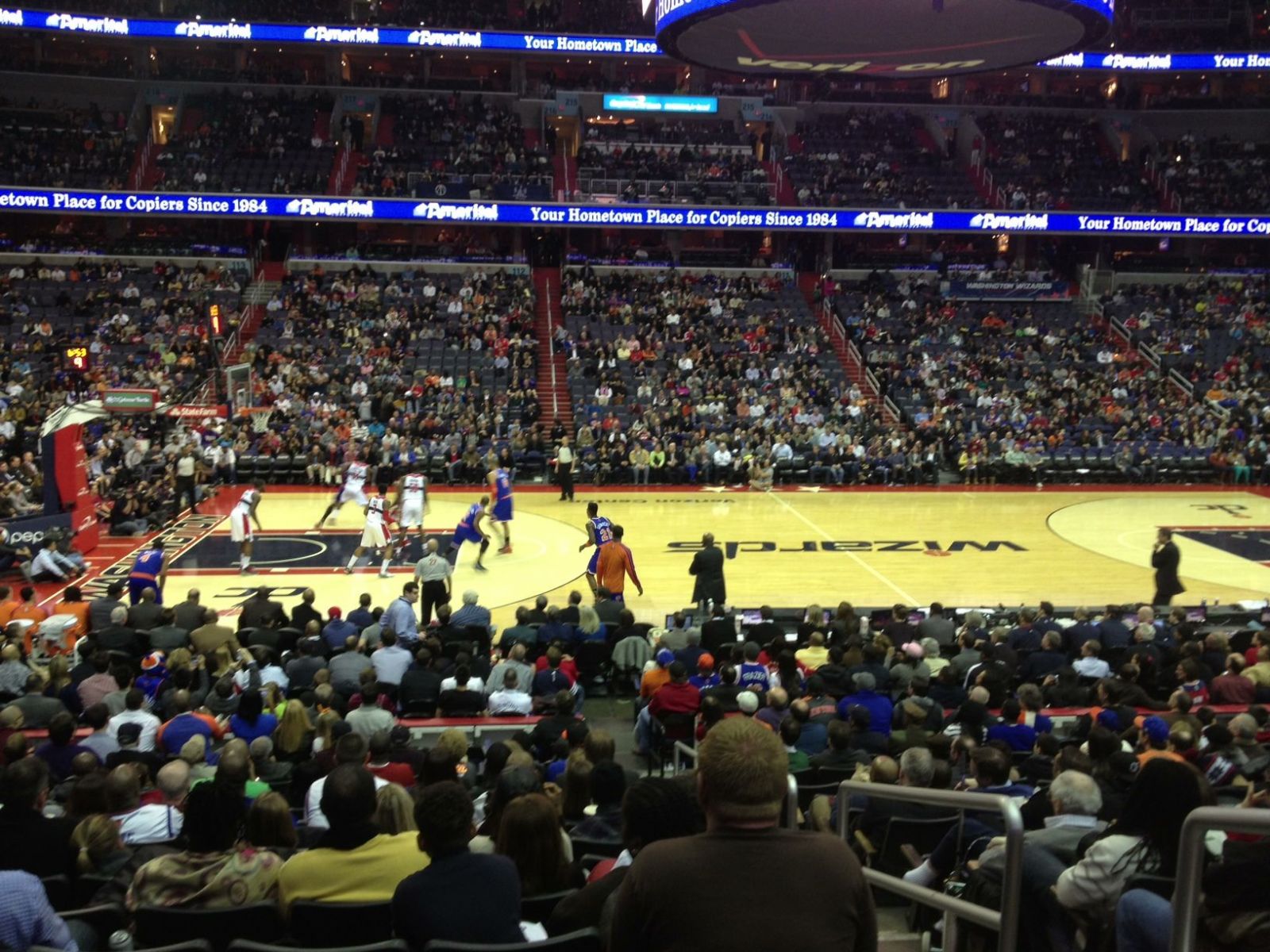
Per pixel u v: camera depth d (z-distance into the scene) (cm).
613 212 3869
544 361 3516
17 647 1090
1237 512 2627
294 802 766
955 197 4169
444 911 374
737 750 232
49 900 489
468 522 1970
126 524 2280
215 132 4091
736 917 219
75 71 4134
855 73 1694
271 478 2873
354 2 4316
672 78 4638
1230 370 3494
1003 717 932
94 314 3469
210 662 1061
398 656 1118
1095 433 3147
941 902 421
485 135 4250
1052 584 1917
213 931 432
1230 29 4478
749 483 2930
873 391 3453
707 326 3631
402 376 3256
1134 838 374
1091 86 4719
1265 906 281
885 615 1466
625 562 1652
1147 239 4394
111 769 729
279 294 3659
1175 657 1145
